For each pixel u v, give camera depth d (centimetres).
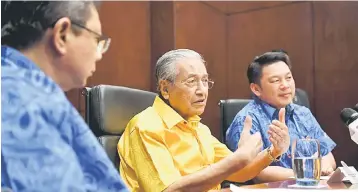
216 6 467
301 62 448
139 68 449
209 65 456
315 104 442
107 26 430
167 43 445
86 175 81
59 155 78
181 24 443
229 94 469
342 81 432
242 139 189
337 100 433
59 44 88
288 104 285
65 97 84
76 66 91
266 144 262
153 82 454
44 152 77
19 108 79
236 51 470
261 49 462
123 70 439
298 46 449
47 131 79
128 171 189
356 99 425
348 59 429
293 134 282
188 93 199
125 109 215
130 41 444
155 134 188
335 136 432
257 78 279
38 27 86
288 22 453
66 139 80
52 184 76
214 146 222
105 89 209
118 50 436
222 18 470
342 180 189
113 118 209
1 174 76
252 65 283
